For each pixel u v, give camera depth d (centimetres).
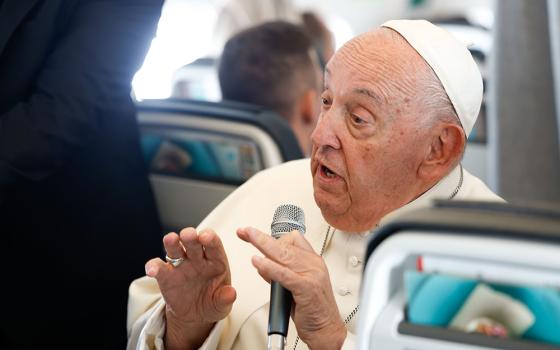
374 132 241
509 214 130
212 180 381
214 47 846
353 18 1098
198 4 970
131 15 343
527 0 440
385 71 238
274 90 411
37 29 337
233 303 266
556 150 449
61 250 362
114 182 364
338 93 244
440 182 257
